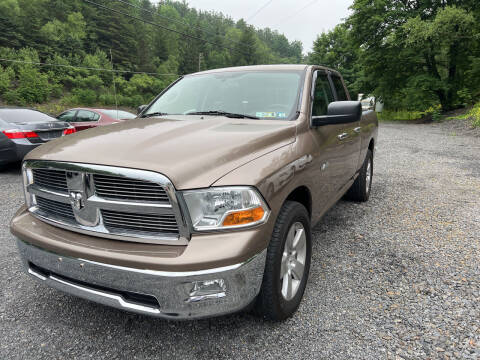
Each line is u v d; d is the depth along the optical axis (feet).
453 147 34.14
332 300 8.48
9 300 8.64
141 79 283.79
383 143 38.17
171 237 5.99
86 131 8.49
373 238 12.21
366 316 7.84
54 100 221.87
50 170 6.97
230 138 7.30
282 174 7.05
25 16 266.98
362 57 85.20
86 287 6.58
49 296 8.85
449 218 14.03
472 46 69.05
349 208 15.58
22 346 7.00
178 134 7.55
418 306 8.16
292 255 7.79
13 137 21.44
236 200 6.04
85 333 7.41
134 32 333.83
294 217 7.47
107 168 6.08
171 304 5.84
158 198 5.96
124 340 7.19
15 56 226.17
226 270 5.78
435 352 6.66
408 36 67.72
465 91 68.95
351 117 8.79
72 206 6.62
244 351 6.81
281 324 7.61
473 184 19.39
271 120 9.19
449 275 9.57
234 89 10.74
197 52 354.95
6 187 19.54
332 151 10.36
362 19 80.12
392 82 84.89
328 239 12.17
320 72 11.80
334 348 6.83
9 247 11.61
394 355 6.61
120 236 6.20
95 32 315.58
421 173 22.61
